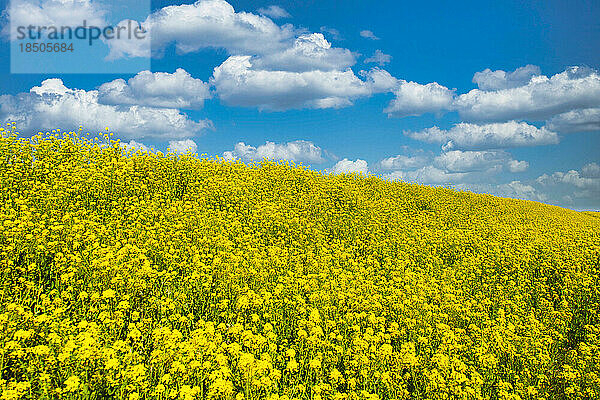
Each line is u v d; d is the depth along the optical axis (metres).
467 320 10.27
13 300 7.45
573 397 8.23
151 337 7.19
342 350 7.71
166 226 12.23
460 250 16.42
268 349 7.62
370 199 21.59
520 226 22.70
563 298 12.79
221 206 15.77
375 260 13.77
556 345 10.34
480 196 30.83
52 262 8.95
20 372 5.85
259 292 9.73
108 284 8.58
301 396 6.62
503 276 14.26
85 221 10.88
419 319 9.70
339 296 9.91
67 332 6.62
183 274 9.88
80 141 17.58
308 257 12.52
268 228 14.56
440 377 7.20
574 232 22.95
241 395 6.02
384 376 7.07
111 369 5.93
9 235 9.16
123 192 14.59
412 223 18.86
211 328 7.34
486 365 8.26
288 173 22.42
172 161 18.22
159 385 5.82
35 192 12.37
